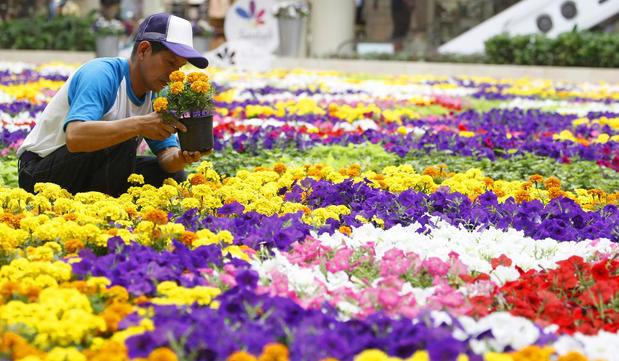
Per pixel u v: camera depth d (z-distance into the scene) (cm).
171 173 734
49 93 1723
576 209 664
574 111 1750
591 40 2964
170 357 341
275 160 995
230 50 2591
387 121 1374
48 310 392
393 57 3173
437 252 532
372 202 682
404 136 1179
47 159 692
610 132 1282
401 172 850
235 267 478
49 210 625
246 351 358
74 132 631
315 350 350
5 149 977
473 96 2122
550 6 3559
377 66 3027
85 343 381
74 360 350
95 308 416
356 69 3038
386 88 2136
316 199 708
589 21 3525
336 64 3041
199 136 654
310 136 1121
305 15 3141
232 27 2725
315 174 807
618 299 446
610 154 1041
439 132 1159
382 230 594
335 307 430
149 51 664
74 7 3925
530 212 651
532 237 611
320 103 1709
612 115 1527
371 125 1284
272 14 2727
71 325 371
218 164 926
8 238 498
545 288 470
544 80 2753
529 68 2916
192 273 468
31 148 699
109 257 475
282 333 381
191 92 635
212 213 648
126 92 680
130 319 390
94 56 3177
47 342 372
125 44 3142
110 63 676
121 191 713
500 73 2964
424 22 4128
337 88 2094
